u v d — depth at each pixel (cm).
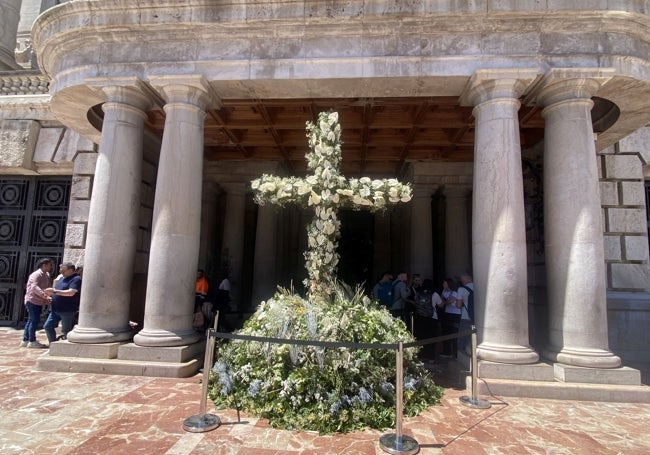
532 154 1058
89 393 541
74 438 407
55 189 1230
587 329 607
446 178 1233
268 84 716
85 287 694
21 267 1203
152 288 667
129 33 721
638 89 686
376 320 559
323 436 429
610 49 647
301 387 479
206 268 1290
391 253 1591
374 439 424
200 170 720
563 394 567
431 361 817
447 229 1233
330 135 593
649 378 745
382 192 582
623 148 1055
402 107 924
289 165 1358
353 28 687
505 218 628
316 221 596
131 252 727
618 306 973
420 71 675
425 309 884
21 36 1909
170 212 679
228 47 712
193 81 698
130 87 721
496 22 659
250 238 1467
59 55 775
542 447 414
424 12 656
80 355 659
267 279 1282
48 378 606
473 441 424
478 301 647
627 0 632
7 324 1182
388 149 1229
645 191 1081
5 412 472
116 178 714
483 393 579
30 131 1179
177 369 619
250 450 391
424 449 403
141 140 757
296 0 677
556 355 624
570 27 654
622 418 500
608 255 1027
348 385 490
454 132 1043
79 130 971
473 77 664
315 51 696
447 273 1214
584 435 446
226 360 557
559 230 646
